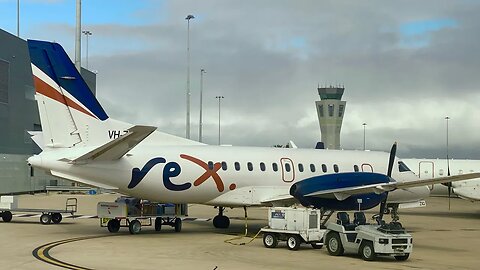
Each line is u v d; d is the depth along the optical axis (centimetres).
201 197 2378
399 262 1692
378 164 2822
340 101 12462
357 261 1694
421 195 2895
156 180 2239
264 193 2492
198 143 2489
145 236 2259
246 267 1518
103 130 2231
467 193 3744
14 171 5481
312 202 2342
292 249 1916
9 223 2706
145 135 1975
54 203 4278
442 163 4253
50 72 2172
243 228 2692
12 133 5581
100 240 2080
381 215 2350
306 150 2703
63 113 2181
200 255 1738
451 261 1730
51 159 2120
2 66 5381
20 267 1448
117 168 2175
